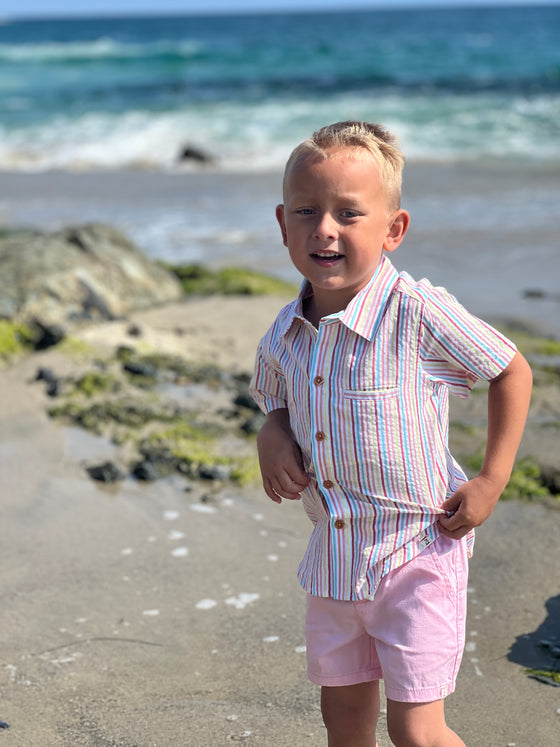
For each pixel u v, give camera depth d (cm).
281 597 317
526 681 266
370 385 195
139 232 1115
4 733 243
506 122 2198
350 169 190
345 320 194
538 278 846
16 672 272
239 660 280
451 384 200
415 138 2017
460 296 783
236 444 448
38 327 584
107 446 444
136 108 2561
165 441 445
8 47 5597
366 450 196
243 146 1984
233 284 738
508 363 194
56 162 1858
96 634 294
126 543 356
